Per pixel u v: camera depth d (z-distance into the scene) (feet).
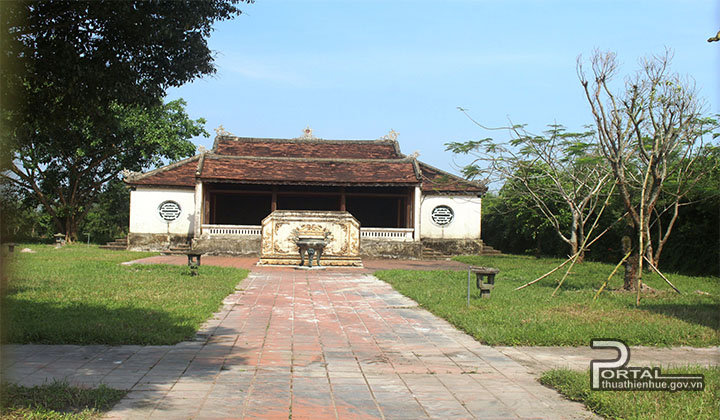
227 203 120.67
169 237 107.86
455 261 95.86
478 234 110.83
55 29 24.14
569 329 29.86
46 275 50.08
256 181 99.91
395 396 19.34
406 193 105.19
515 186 80.18
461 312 35.37
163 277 51.47
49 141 31.86
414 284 52.03
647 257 46.47
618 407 17.69
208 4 26.37
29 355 23.81
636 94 45.14
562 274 63.10
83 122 29.66
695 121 47.19
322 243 73.31
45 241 138.72
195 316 32.68
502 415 17.62
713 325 31.89
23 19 21.98
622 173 46.65
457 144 68.08
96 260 73.20
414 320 34.83
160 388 19.54
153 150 129.90
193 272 54.75
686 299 42.57
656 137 46.52
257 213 121.08
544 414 17.80
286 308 38.93
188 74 27.78
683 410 17.54
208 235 98.07
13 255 39.93
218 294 42.22
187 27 26.30
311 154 118.83
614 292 45.85
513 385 20.94
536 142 69.15
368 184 100.48
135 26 25.05
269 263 76.79
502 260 91.50
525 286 47.44
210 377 21.06
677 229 70.38
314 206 121.49
